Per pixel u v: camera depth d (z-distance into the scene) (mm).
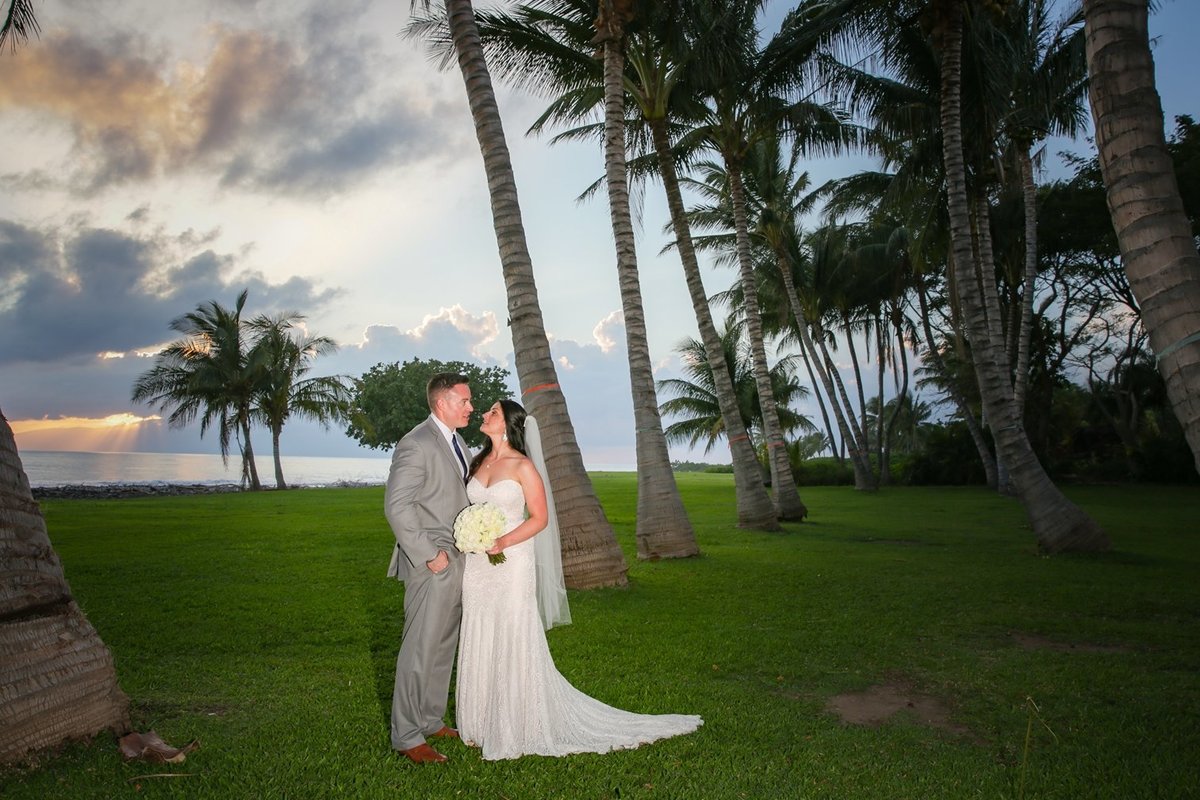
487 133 10781
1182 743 4637
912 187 22297
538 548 5246
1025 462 14727
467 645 4539
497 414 4797
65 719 4152
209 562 12625
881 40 17516
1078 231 32438
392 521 4320
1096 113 3729
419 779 3982
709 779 4012
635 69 17641
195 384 41625
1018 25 19109
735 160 21969
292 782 3898
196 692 5523
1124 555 13633
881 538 17375
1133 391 38375
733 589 10219
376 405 60906
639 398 13570
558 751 4395
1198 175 28125
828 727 4918
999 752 4523
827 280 35500
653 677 6008
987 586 10523
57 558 4441
